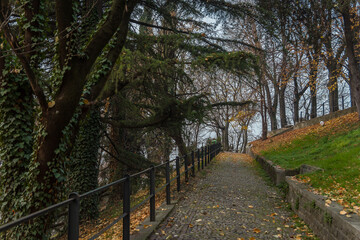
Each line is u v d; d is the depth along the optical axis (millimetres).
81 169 9883
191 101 10602
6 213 5031
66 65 4672
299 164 11281
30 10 5230
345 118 16922
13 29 8289
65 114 4719
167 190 7559
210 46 11906
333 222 4527
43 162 4777
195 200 8172
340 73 21266
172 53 11867
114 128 14430
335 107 23297
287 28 13625
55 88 4895
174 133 12609
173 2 11586
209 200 8211
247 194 9430
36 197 4762
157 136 16391
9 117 5168
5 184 5121
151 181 5938
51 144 4758
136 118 12734
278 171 10930
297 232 5520
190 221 6023
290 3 13320
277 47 12969
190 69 9680
